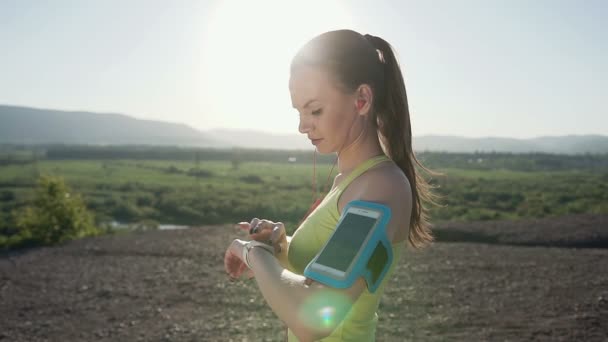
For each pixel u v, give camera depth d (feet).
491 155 615.98
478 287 24.03
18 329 19.27
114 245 37.01
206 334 18.31
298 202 169.37
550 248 35.04
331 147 3.75
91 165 417.69
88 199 183.01
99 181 259.19
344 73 3.53
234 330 18.69
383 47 4.00
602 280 24.89
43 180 47.37
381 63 3.85
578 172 369.91
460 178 237.66
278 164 477.77
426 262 29.50
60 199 46.80
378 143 3.93
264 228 3.85
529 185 209.97
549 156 614.34
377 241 3.11
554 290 23.24
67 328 19.38
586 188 192.54
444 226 44.24
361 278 3.07
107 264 30.78
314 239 3.85
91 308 21.93
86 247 36.76
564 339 16.97
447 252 32.53
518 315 19.70
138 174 323.57
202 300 22.65
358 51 3.58
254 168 403.95
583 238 38.81
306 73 3.59
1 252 37.42
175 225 148.77
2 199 188.55
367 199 3.49
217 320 19.89
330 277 3.02
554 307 20.61
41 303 22.75
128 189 225.76
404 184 3.57
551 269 27.66
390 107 3.94
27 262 32.30
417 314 20.12
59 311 21.54
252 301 22.31
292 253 3.96
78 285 25.82
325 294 3.01
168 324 19.54
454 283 24.82
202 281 25.91
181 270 28.53
